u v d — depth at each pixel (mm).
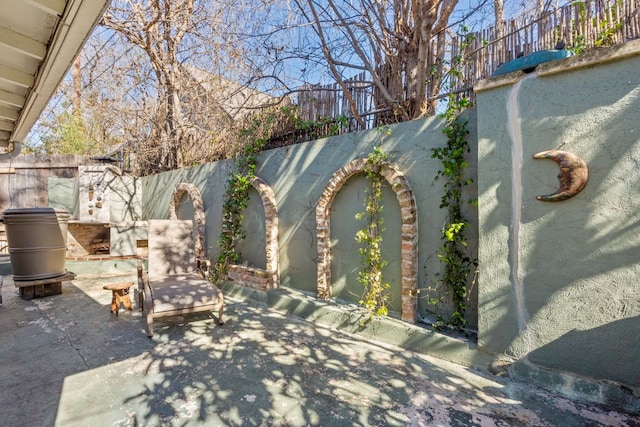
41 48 2477
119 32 7672
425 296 3740
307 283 5062
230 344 3777
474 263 3336
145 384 2920
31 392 2791
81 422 2404
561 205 2695
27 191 9766
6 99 3416
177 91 8398
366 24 4816
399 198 3793
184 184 7281
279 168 5422
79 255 7891
